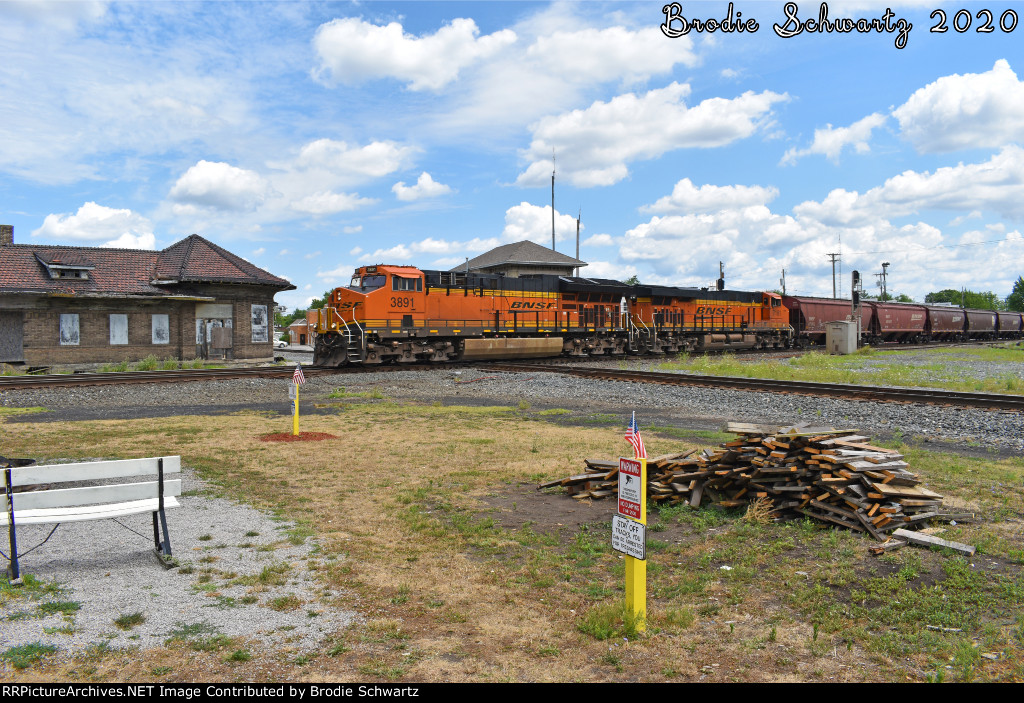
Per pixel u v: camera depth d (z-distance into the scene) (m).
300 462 11.09
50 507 6.24
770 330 49.09
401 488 9.45
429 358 31.45
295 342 85.38
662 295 41.44
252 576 5.98
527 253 56.53
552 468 10.76
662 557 6.91
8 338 29.03
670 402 19.50
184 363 31.73
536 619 5.33
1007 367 32.72
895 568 6.28
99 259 33.75
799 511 7.84
